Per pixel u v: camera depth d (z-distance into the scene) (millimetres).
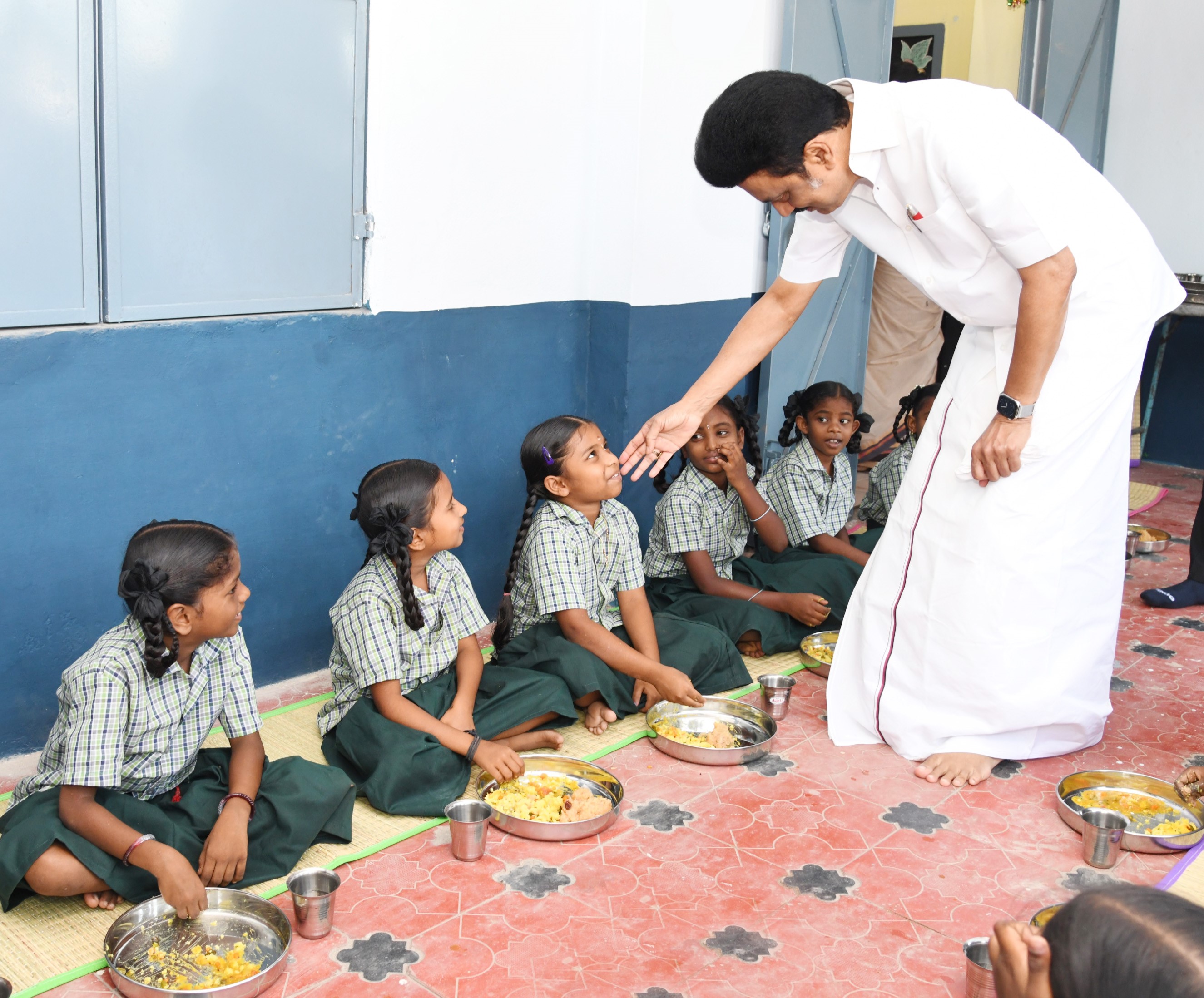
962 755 2648
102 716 1978
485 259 3328
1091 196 2445
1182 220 5773
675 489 3416
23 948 1924
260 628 2984
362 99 2906
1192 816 2471
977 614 2607
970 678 2643
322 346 2945
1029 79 5539
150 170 2533
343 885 2141
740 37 3771
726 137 2279
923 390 3959
